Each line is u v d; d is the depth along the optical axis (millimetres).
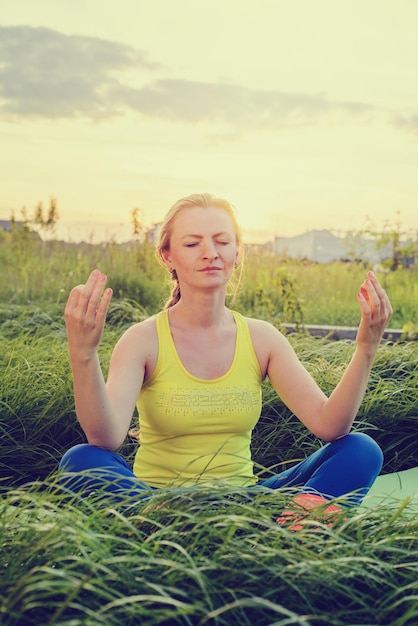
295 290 7965
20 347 5410
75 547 2314
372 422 4453
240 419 3027
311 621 2164
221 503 2594
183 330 3072
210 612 2070
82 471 2697
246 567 2283
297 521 2568
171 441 3020
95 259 10445
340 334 7090
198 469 2990
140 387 2984
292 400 3119
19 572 2180
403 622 2092
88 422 2764
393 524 2584
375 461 2953
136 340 3020
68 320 2637
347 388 2955
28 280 9469
